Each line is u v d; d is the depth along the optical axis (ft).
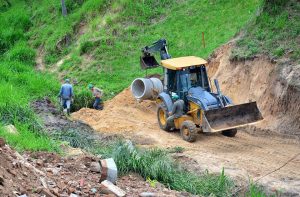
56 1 116.67
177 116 53.01
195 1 98.02
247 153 47.47
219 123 49.57
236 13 88.58
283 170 42.70
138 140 51.80
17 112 43.14
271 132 53.11
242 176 40.63
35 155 33.30
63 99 64.49
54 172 29.60
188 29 90.94
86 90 74.95
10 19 117.29
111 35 97.14
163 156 39.11
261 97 58.23
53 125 49.80
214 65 70.49
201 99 50.85
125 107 66.74
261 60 60.49
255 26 67.00
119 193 27.61
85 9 106.73
